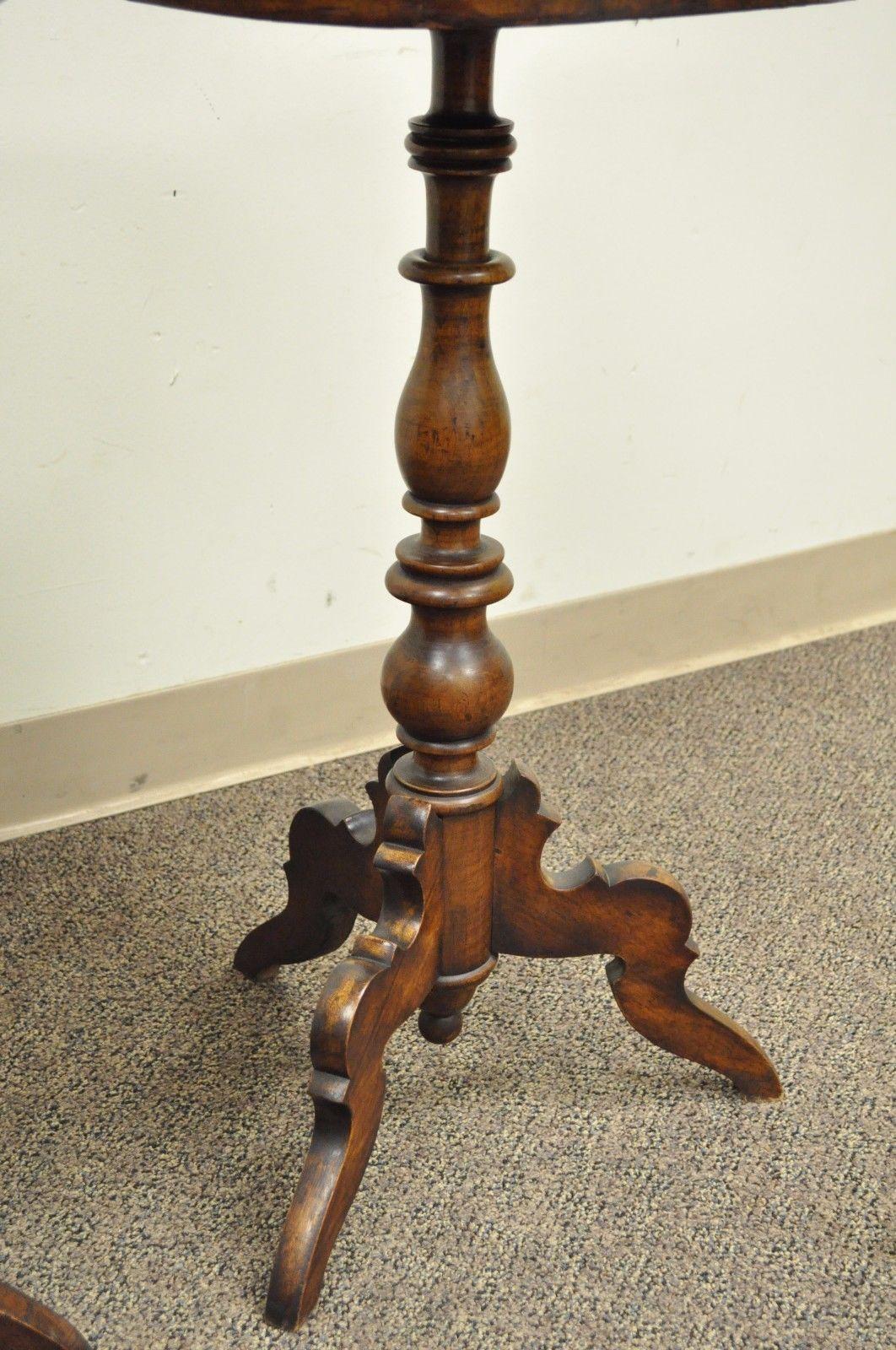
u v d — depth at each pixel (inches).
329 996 34.5
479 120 31.7
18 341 50.3
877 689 71.7
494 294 60.4
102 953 49.7
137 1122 41.8
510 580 36.8
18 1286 36.0
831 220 67.8
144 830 57.7
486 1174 40.3
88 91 48.0
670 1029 42.4
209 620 59.6
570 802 60.1
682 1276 37.0
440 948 39.4
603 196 61.1
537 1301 36.1
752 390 70.1
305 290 55.6
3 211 48.2
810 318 69.9
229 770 62.7
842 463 75.2
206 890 53.6
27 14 45.8
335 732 65.3
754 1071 42.8
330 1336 35.0
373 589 63.5
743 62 61.6
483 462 34.5
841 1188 40.0
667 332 66.0
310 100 52.4
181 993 47.8
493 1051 45.4
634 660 73.2
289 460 58.4
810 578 77.2
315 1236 34.9
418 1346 34.8
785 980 48.9
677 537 71.7
